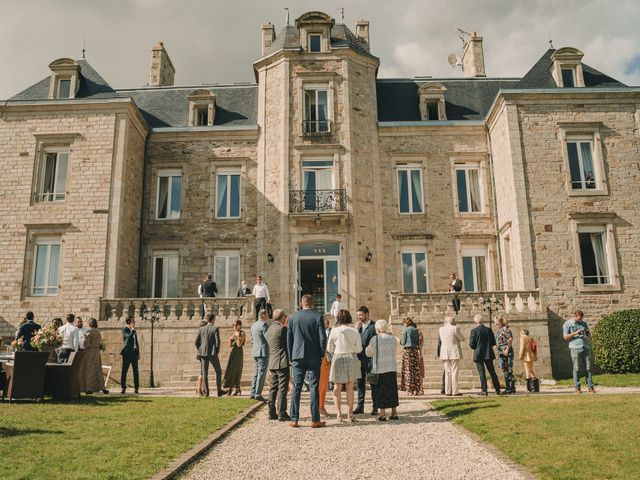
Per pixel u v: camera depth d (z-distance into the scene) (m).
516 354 16.83
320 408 9.78
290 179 20.33
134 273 20.48
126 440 6.88
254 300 17.08
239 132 21.84
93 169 19.31
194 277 20.88
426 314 16.98
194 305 17.42
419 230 21.11
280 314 9.38
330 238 19.81
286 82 21.16
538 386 13.13
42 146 19.78
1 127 19.80
